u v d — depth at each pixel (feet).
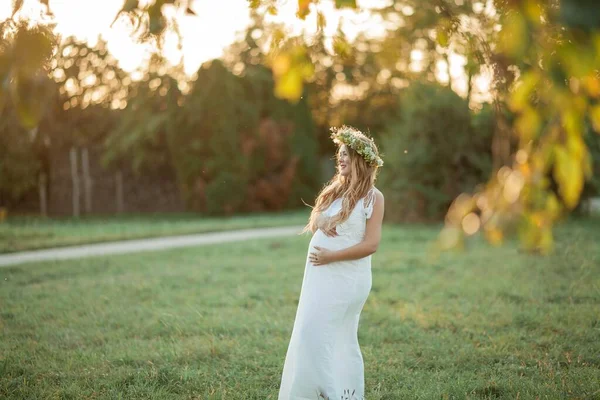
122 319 21.12
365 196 12.67
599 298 22.98
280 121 74.84
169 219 63.46
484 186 5.16
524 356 16.69
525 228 4.82
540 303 22.58
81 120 71.15
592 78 4.58
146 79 73.05
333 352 12.42
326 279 12.44
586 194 51.93
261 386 14.79
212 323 20.21
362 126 95.71
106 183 73.67
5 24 5.37
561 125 4.77
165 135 72.28
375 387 14.60
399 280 27.73
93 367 16.12
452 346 17.70
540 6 4.06
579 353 16.61
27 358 16.80
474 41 8.46
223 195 64.64
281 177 72.28
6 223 54.24
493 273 28.71
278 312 21.95
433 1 9.13
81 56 25.30
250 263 33.35
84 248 39.93
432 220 53.31
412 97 54.19
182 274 29.89
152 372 15.48
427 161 52.60
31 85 5.27
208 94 64.49
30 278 28.78
